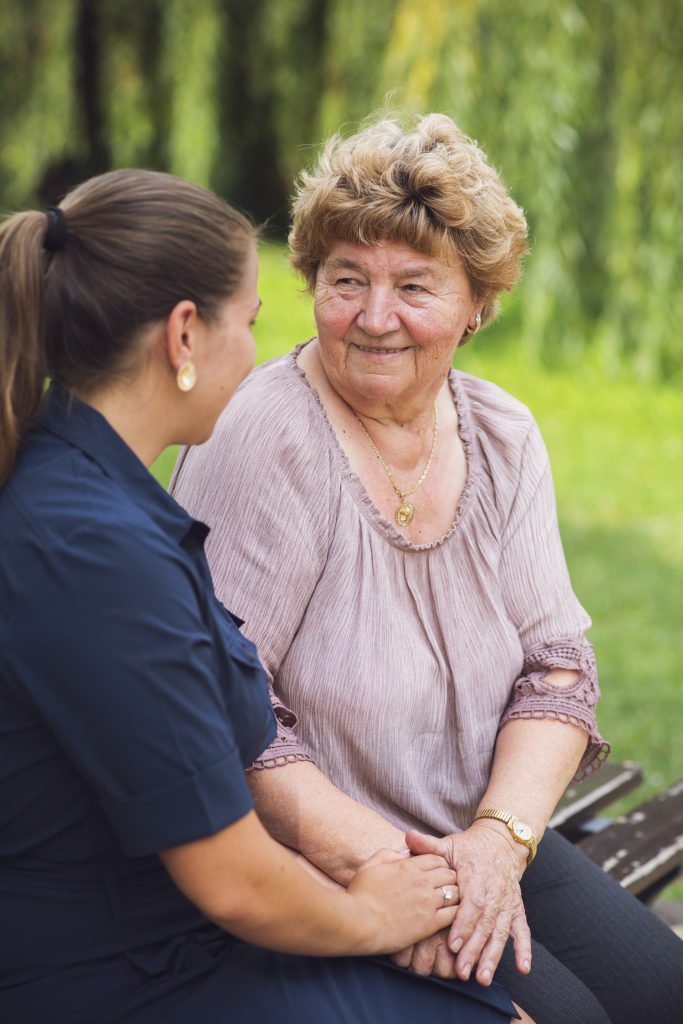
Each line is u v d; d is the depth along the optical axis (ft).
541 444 7.64
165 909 5.22
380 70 28.12
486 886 6.26
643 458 25.57
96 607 4.67
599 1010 6.37
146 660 4.67
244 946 5.44
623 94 28.04
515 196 27.96
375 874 5.82
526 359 29.94
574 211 28.84
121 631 4.66
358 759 6.69
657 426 27.63
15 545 4.81
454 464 7.29
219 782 4.78
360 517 6.77
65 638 4.66
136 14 31.83
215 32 30.68
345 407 7.06
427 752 6.91
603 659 15.89
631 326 29.91
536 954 6.62
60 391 5.10
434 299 6.68
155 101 32.37
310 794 6.30
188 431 5.33
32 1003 5.07
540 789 6.89
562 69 27.02
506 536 7.39
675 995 6.86
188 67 30.63
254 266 5.29
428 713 6.85
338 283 6.78
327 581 6.73
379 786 6.73
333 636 6.66
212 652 5.02
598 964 6.92
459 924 5.98
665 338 29.68
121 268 4.91
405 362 6.75
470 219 6.55
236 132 35.81
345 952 5.44
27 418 5.01
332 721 6.64
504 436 7.43
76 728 4.69
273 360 7.21
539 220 28.32
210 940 5.33
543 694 7.23
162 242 4.94
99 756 4.70
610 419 27.94
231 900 4.88
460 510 7.16
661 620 17.33
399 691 6.66
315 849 6.27
